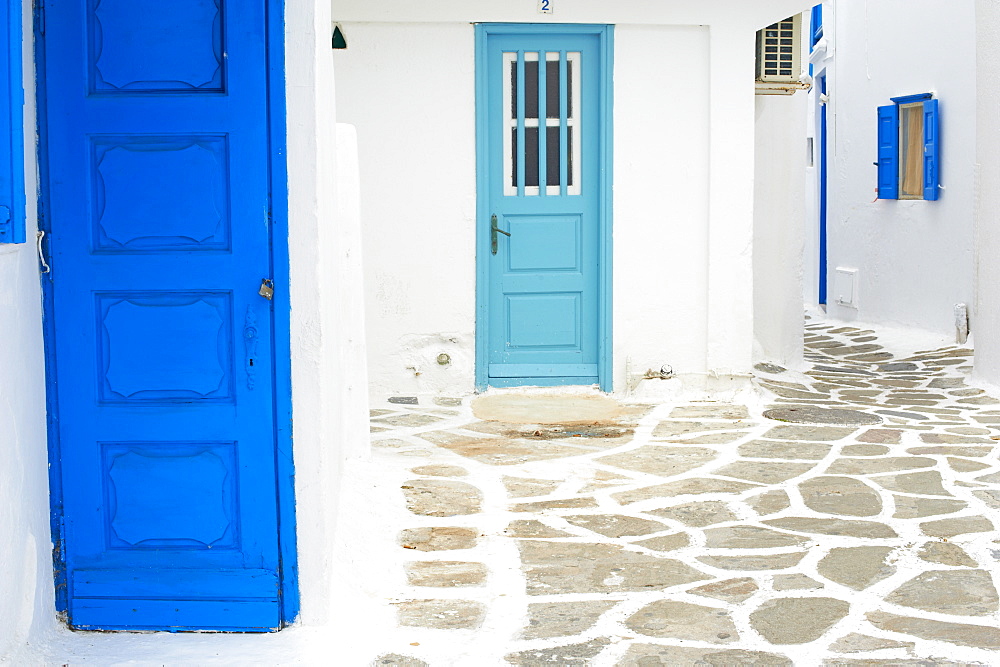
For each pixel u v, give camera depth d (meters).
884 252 13.16
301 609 4.02
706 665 3.77
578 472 6.36
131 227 3.84
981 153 9.16
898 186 12.70
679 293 8.57
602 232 8.52
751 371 8.64
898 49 12.65
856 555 4.90
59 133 3.80
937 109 11.83
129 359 3.89
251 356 3.90
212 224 3.84
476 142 8.39
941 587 4.50
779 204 10.16
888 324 13.09
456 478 6.19
